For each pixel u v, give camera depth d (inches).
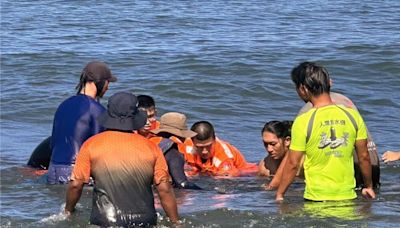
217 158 687.7
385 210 546.3
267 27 1915.6
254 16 2190.0
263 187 631.8
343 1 2618.1
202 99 1027.3
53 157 644.7
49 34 1782.7
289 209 550.9
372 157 616.7
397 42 1533.0
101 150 496.4
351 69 1232.2
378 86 1114.1
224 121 917.8
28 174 669.9
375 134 845.8
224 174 678.5
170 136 665.6
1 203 577.0
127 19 2119.8
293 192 604.1
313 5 2509.8
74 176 509.7
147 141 502.3
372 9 2359.7
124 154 494.6
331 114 554.9
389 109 972.6
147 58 1357.0
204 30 1856.5
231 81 1127.0
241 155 711.1
